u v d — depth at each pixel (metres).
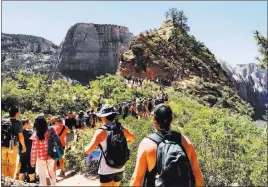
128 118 11.09
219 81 82.56
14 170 6.17
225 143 6.53
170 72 77.38
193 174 3.12
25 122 6.75
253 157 6.09
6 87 24.98
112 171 4.57
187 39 88.56
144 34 86.25
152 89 44.84
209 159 6.38
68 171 8.31
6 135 6.06
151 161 3.03
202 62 83.94
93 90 34.44
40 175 5.90
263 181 5.87
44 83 30.66
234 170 6.19
